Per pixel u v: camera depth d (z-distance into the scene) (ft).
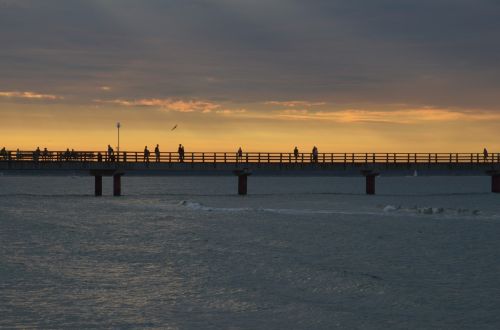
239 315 101.40
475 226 195.11
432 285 119.75
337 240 168.96
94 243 163.43
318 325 97.55
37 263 136.36
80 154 268.00
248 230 186.80
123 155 272.72
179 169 277.44
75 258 142.61
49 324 96.53
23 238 170.71
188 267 133.39
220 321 98.58
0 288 114.42
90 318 99.25
